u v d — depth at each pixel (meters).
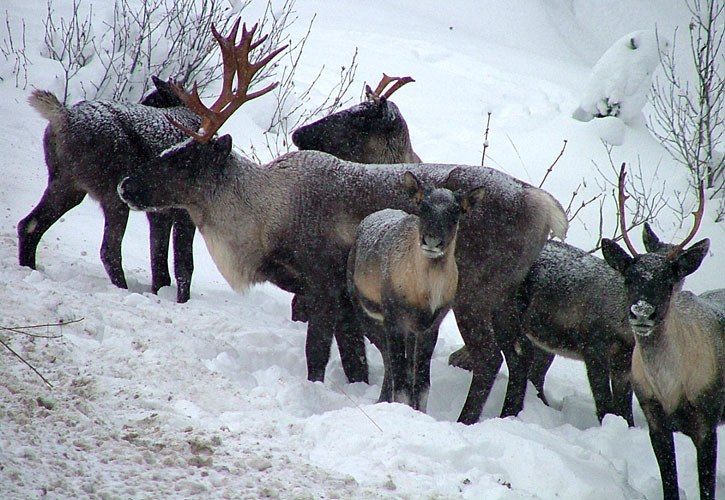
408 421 14.55
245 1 46.69
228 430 13.78
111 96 33.97
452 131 37.59
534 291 19.75
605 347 19.12
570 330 19.42
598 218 33.47
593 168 36.22
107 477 11.84
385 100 23.89
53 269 21.05
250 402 15.16
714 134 42.47
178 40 35.59
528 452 14.09
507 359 19.30
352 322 19.59
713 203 35.47
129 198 19.52
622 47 38.69
